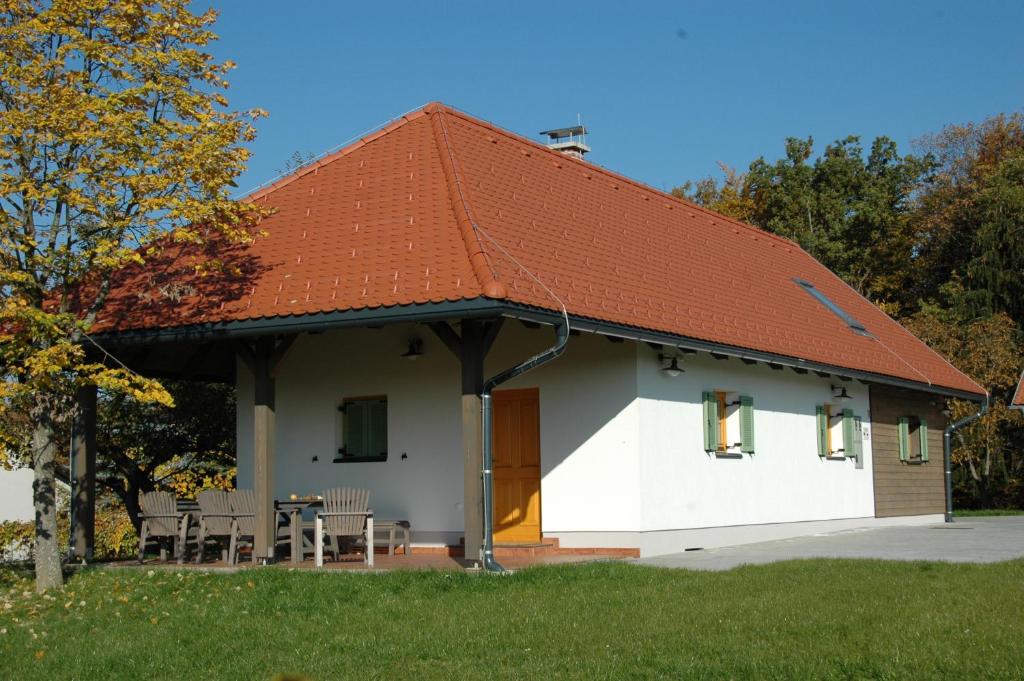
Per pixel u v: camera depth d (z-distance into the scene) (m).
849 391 22.33
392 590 11.41
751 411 18.36
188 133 13.45
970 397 25.80
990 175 40.38
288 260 14.74
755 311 19.39
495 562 12.73
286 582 12.02
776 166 46.66
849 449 21.73
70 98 12.82
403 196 15.52
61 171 12.96
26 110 12.95
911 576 11.96
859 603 10.28
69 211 13.39
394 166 16.48
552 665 8.55
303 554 15.60
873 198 44.53
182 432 24.78
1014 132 45.06
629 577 11.91
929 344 33.16
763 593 10.90
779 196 45.31
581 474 15.73
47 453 13.54
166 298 14.75
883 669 8.05
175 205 13.11
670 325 15.37
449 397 16.25
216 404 24.70
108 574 14.07
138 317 14.60
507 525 16.39
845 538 19.05
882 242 44.16
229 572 13.22
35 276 13.45
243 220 14.78
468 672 8.51
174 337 14.17
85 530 16.11
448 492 16.11
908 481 24.66
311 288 13.82
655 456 15.70
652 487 15.55
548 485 15.98
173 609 11.38
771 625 9.44
